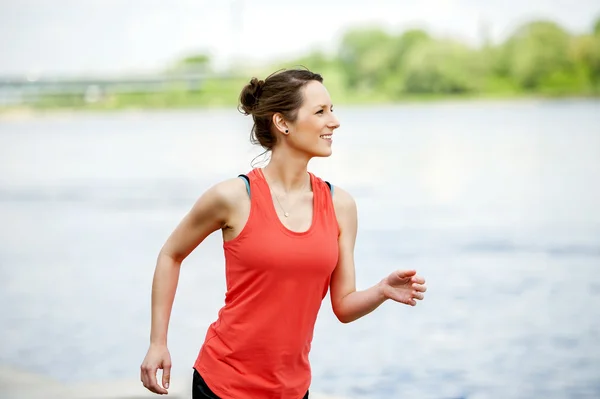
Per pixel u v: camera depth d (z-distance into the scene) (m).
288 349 3.66
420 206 25.75
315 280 3.63
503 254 17.91
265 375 3.67
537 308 12.70
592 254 17.64
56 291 14.04
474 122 63.03
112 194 29.03
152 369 3.76
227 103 91.00
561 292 13.95
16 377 6.90
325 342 10.50
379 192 29.02
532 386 8.95
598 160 36.94
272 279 3.58
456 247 18.81
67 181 33.19
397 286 3.64
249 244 3.60
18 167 38.97
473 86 85.19
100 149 48.34
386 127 61.12
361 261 17.31
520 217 23.27
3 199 28.42
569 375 9.33
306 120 3.69
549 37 83.56
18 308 12.70
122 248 18.64
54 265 16.72
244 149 46.22
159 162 39.97
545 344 10.55
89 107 88.69
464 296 13.60
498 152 41.59
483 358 9.88
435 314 12.14
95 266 16.52
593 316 12.10
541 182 30.81
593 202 25.89
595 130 52.50
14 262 17.09
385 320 11.65
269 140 3.79
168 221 22.80
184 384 6.32
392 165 36.94
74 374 9.22
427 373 9.30
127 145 50.72
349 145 47.12
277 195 3.72
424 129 58.31
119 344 10.48
